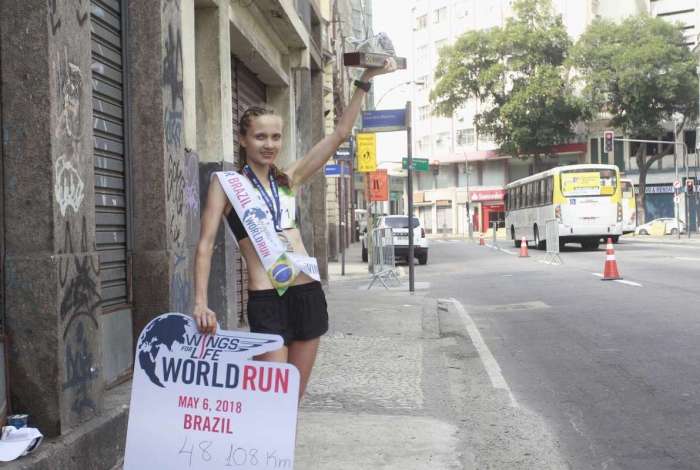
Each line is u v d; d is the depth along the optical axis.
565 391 6.44
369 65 3.83
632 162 64.19
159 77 5.82
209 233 3.41
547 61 57.53
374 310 11.72
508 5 72.81
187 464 3.17
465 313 11.97
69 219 4.09
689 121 59.59
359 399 6.12
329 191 30.00
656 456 4.68
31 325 3.91
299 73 14.30
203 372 3.20
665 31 53.88
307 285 3.57
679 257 23.03
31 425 3.92
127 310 5.72
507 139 59.06
